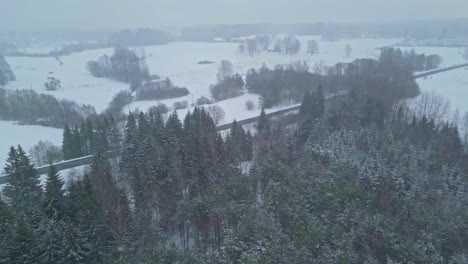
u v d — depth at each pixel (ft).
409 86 486.79
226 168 226.58
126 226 177.68
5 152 338.75
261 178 215.10
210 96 549.13
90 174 241.96
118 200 187.52
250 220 168.45
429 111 382.83
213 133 309.42
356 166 229.45
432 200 198.29
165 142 285.64
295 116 397.19
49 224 157.48
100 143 297.33
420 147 266.16
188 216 183.93
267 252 149.69
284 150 263.08
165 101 523.70
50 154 311.47
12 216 165.89
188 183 221.25
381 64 586.45
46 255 148.66
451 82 588.50
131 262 160.97
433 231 164.86
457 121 377.30
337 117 328.29
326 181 204.54
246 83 563.48
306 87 490.49
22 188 217.77
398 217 178.81
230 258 152.25
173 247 163.12
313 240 154.30
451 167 230.48
